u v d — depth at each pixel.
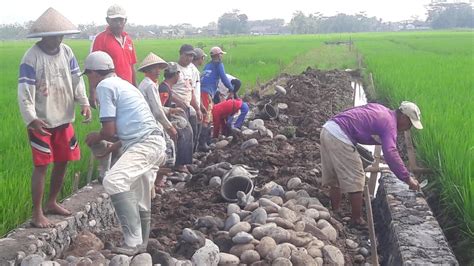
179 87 8.25
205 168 7.71
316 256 5.31
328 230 5.86
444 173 7.22
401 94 12.77
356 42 53.53
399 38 63.56
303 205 6.44
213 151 9.07
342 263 5.41
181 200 6.84
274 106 12.18
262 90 17.58
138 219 5.27
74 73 5.79
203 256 4.96
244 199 6.36
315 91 15.88
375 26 180.50
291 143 9.39
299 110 12.60
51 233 5.53
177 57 31.02
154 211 6.52
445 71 17.84
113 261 4.82
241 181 6.71
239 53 35.28
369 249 6.08
